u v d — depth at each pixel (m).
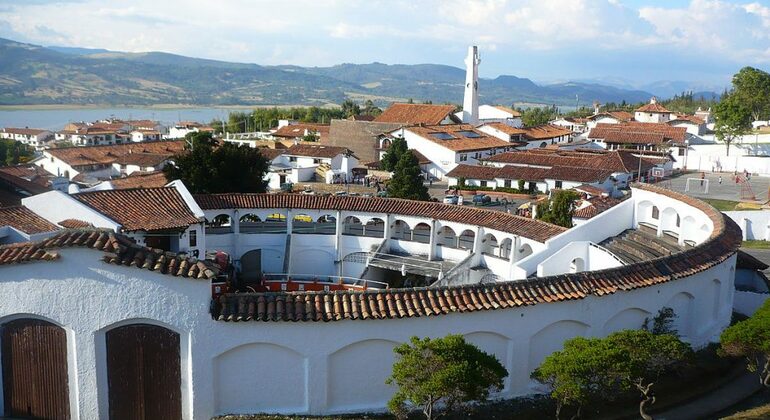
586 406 27.92
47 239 25.06
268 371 26.03
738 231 42.50
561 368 22.09
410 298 27.02
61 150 121.44
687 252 35.28
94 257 24.33
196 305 24.92
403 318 26.41
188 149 76.75
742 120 123.38
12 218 42.91
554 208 63.00
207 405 25.48
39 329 25.27
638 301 32.09
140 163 114.50
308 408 26.33
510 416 26.92
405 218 56.09
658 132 134.75
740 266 51.16
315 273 57.25
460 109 171.00
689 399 29.97
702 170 124.94
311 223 61.94
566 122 189.88
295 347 25.81
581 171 100.69
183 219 47.62
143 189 50.22
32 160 133.25
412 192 77.81
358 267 56.50
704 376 32.38
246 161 71.69
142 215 46.75
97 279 24.45
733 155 125.19
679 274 33.12
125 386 25.33
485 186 105.88
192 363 25.08
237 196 56.16
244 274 56.16
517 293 28.50
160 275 24.59
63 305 24.61
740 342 27.19
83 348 24.80
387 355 26.92
